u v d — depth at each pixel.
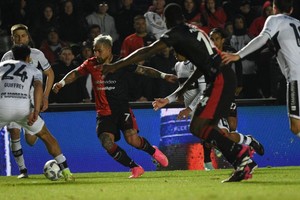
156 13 49.47
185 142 42.66
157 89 45.44
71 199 21.52
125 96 33.12
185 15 50.78
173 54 46.06
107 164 42.50
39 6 50.28
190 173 37.59
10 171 41.59
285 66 28.77
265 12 51.22
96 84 33.00
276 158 43.44
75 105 42.47
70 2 49.84
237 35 50.34
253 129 43.44
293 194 20.78
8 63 29.86
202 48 25.67
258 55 47.97
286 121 43.69
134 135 33.72
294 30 28.22
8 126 36.41
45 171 31.45
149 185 27.25
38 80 29.77
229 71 26.09
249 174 26.70
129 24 50.78
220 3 53.09
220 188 24.09
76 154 42.28
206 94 26.06
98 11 50.41
